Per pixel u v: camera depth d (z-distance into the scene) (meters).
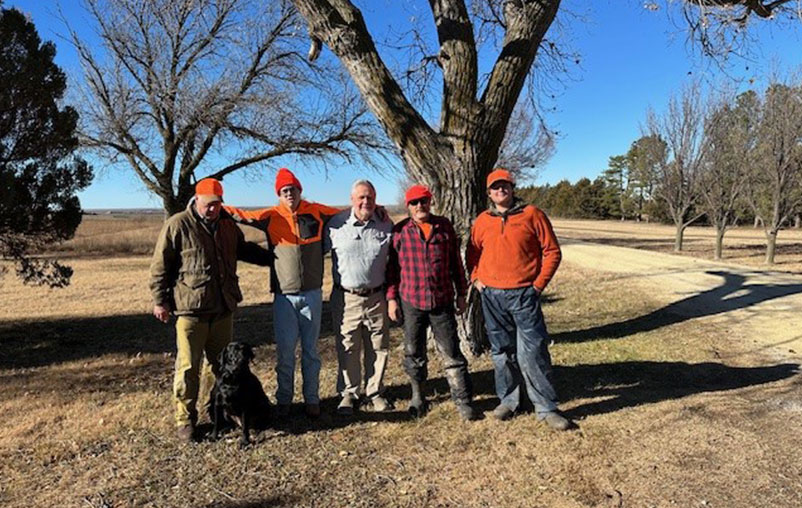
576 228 53.84
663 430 4.07
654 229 52.12
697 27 7.26
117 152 15.49
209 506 3.25
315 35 5.83
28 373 6.34
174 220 4.04
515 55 5.73
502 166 26.77
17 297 13.22
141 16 13.91
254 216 4.41
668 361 5.96
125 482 3.56
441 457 3.80
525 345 4.23
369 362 4.76
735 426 4.12
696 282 11.95
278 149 16.25
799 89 17.91
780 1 6.86
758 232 45.59
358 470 3.66
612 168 79.25
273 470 3.68
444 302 4.35
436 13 5.89
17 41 7.92
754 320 7.98
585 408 4.58
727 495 3.21
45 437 4.32
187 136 15.18
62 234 8.96
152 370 6.43
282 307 4.42
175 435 4.28
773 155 18.31
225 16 14.38
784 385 5.07
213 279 4.15
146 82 14.77
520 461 3.70
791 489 3.24
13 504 3.32
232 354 3.98
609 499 3.21
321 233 4.52
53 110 8.39
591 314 9.09
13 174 7.78
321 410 4.72
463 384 4.41
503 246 4.21
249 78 15.19
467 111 5.72
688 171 23.28
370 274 4.47
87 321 10.02
